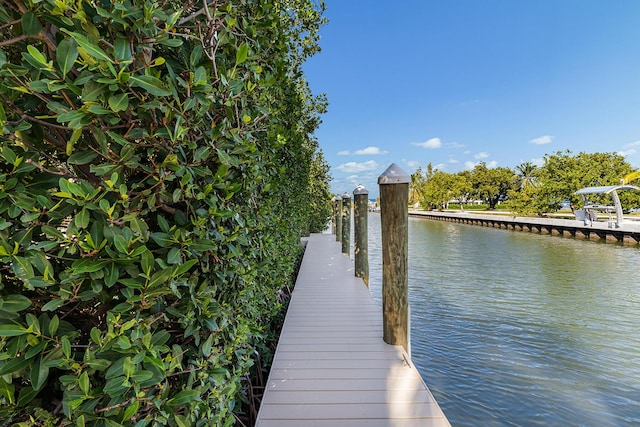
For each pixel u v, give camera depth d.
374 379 2.37
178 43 0.87
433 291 8.45
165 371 0.93
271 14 1.60
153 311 0.98
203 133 1.10
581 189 20.33
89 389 0.81
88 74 0.75
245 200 1.55
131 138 0.89
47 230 0.75
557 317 6.57
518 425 3.62
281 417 1.96
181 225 1.07
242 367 1.70
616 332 5.85
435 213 41.38
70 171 0.85
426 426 1.89
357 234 5.68
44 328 0.79
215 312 1.20
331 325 3.45
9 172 0.76
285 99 2.92
